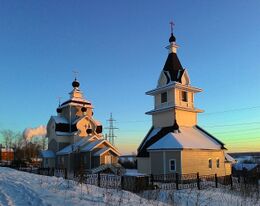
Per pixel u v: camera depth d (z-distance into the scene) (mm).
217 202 19859
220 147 38844
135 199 14133
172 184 27547
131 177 22172
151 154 36875
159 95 43625
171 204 15305
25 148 110000
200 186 26547
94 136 55312
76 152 53219
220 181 29375
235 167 66250
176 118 40469
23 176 21719
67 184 16141
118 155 52500
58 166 56438
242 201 20141
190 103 42812
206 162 36719
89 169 49406
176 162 34250
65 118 62219
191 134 39312
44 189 14539
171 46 44281
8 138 117375
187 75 43000
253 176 34219
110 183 23000
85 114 62562
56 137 58969
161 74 43656
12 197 12914
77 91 63969
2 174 23344
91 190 15148
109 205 11617
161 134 39250
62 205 11180
